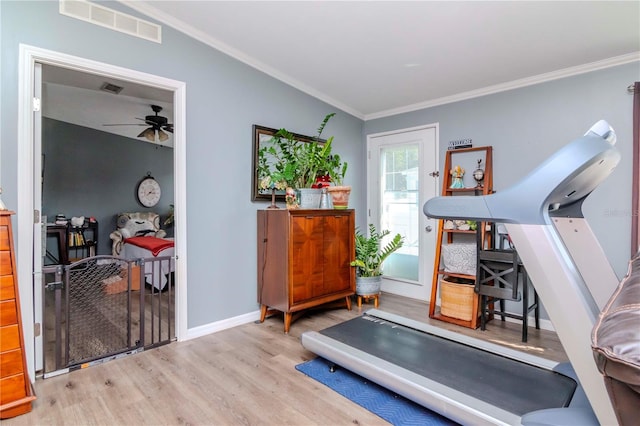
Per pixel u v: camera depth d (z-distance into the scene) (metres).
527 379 1.78
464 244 3.31
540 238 1.25
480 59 2.84
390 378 1.85
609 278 1.37
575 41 2.48
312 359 2.41
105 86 3.72
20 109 2.04
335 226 3.36
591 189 1.42
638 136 2.57
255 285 3.25
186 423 1.71
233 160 3.06
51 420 1.72
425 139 3.88
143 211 6.75
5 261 1.73
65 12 2.18
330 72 3.29
